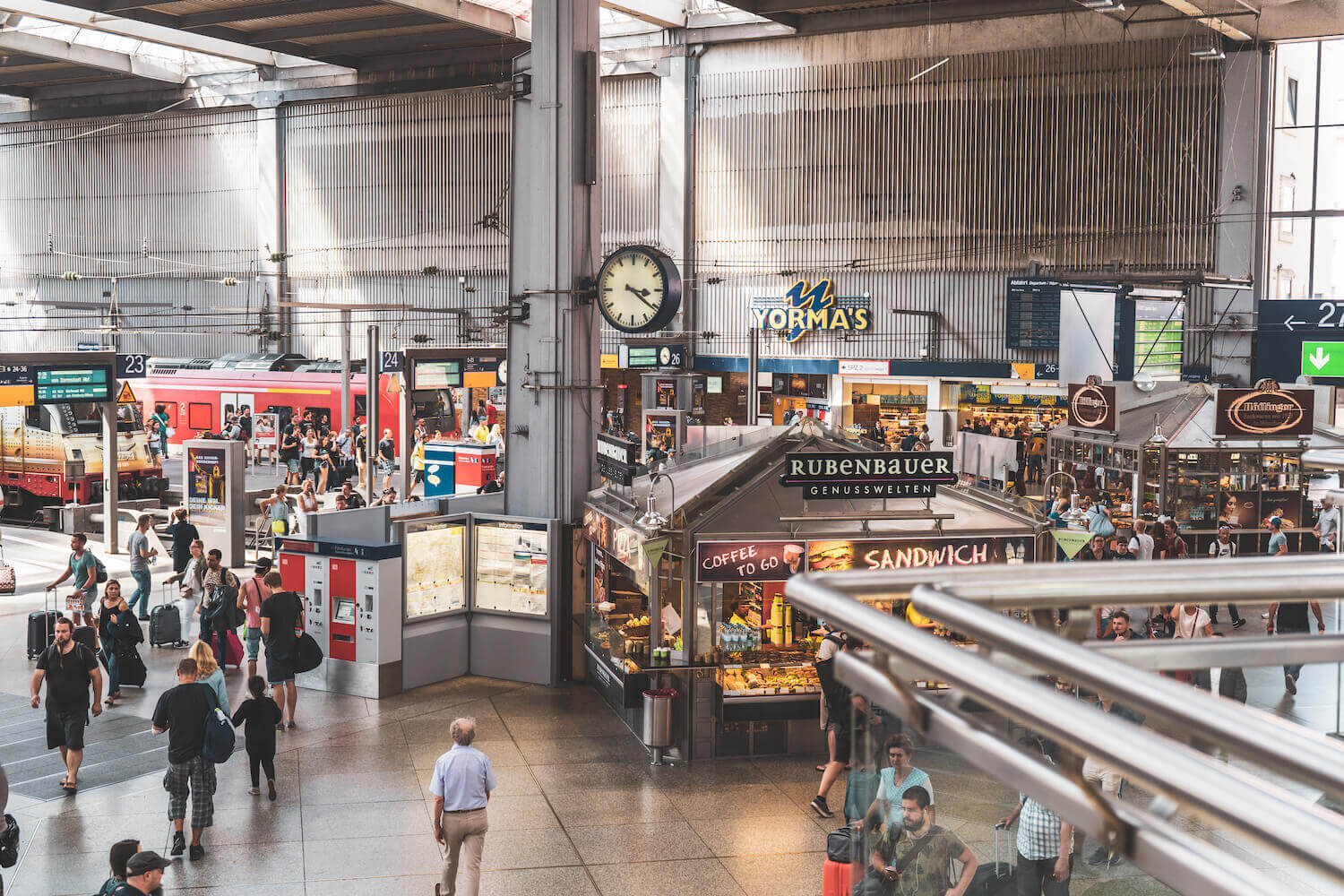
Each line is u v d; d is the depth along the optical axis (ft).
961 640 39.34
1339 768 3.14
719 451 47.21
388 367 98.73
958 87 107.45
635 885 30.14
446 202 127.85
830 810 35.04
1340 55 93.50
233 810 34.86
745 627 40.14
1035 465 101.65
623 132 121.19
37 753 39.11
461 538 49.44
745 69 115.34
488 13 106.42
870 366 111.65
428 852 31.99
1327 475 66.95
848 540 39.27
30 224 146.10
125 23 112.27
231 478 69.92
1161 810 4.30
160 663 49.93
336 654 46.85
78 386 71.51
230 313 137.90
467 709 45.16
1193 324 97.50
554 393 49.32
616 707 44.29
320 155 132.67
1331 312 83.61
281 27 111.04
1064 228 104.32
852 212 112.57
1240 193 96.73
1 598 62.13
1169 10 97.35
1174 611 26.50
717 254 117.91
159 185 139.74
